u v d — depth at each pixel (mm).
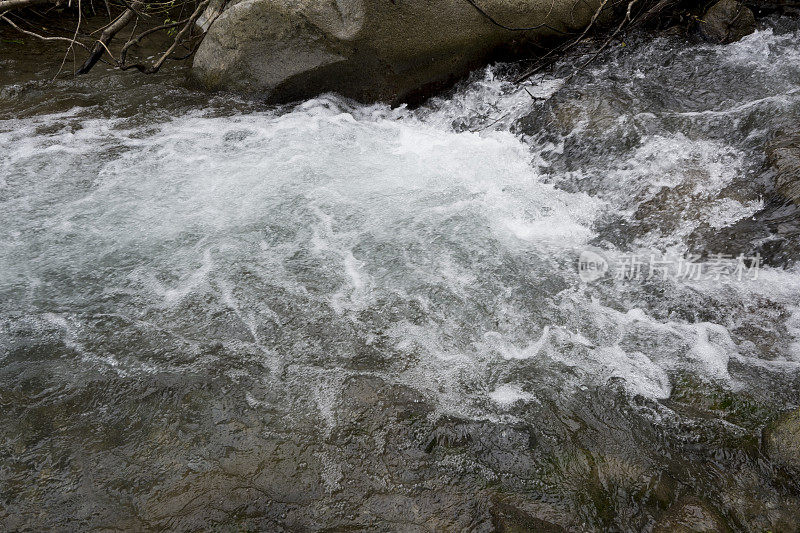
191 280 3633
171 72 6234
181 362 3127
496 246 3953
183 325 3346
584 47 5953
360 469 2635
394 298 3541
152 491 2531
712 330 3289
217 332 3305
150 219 4098
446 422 2818
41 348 3189
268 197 4340
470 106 5613
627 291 3592
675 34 5914
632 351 3207
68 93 5668
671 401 2932
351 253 3865
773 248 3641
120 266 3721
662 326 3344
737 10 5754
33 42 6652
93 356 3152
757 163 4191
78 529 2395
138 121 5305
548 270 3771
